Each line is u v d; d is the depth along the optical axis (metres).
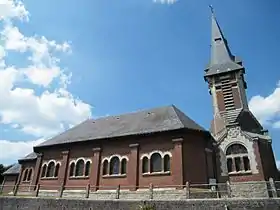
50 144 27.11
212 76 32.78
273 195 17.31
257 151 22.89
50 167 26.72
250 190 18.66
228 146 24.33
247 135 23.92
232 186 19.11
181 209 15.84
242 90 30.75
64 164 25.55
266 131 26.27
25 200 20.80
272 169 23.14
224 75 32.12
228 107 30.22
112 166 23.41
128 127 25.27
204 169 21.50
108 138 24.05
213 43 38.22
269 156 23.80
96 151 24.45
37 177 26.61
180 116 24.45
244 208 14.82
